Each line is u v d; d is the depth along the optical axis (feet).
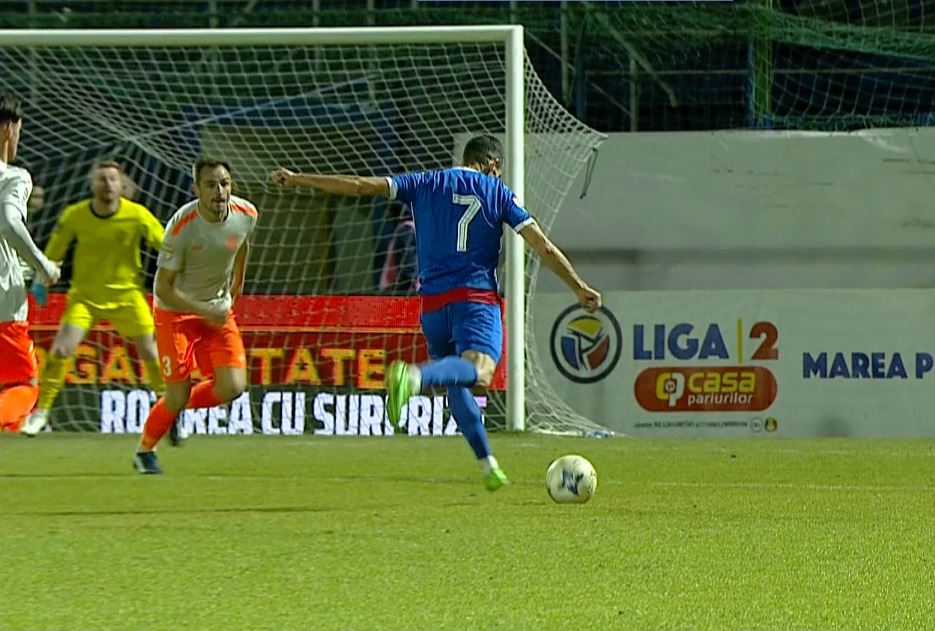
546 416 160.45
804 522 74.13
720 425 159.94
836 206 165.37
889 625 48.06
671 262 166.71
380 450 131.64
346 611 50.31
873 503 83.71
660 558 61.72
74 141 177.99
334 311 160.15
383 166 174.70
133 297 131.95
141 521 74.18
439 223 82.69
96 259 130.41
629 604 51.57
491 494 88.63
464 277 82.43
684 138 166.30
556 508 80.79
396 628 47.44
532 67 176.96
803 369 159.63
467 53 176.24
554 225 167.32
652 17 184.96
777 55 190.29
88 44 149.89
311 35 149.48
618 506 81.56
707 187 166.30
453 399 85.87
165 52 182.70
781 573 58.03
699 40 185.68
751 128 187.32
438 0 187.01
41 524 72.64
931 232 164.55
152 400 158.92
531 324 161.99
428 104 174.09
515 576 57.26
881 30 179.73
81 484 96.53
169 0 189.06
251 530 70.33
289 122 175.01
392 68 176.76
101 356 159.43
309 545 65.31
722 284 166.30
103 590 54.24
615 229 166.91
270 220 174.29
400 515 77.00
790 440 149.28
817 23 181.06
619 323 160.97
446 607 50.98
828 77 189.57
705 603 51.75
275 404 159.22
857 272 165.27
